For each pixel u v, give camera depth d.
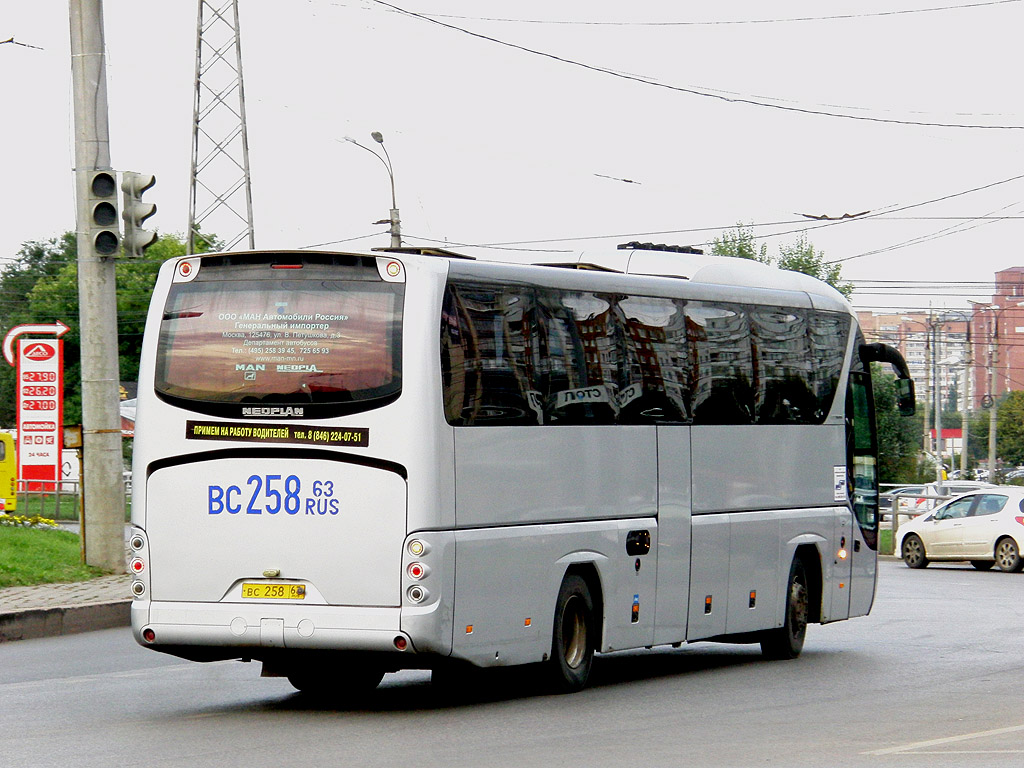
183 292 14.75
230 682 17.17
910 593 32.72
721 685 17.31
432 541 13.93
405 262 14.23
